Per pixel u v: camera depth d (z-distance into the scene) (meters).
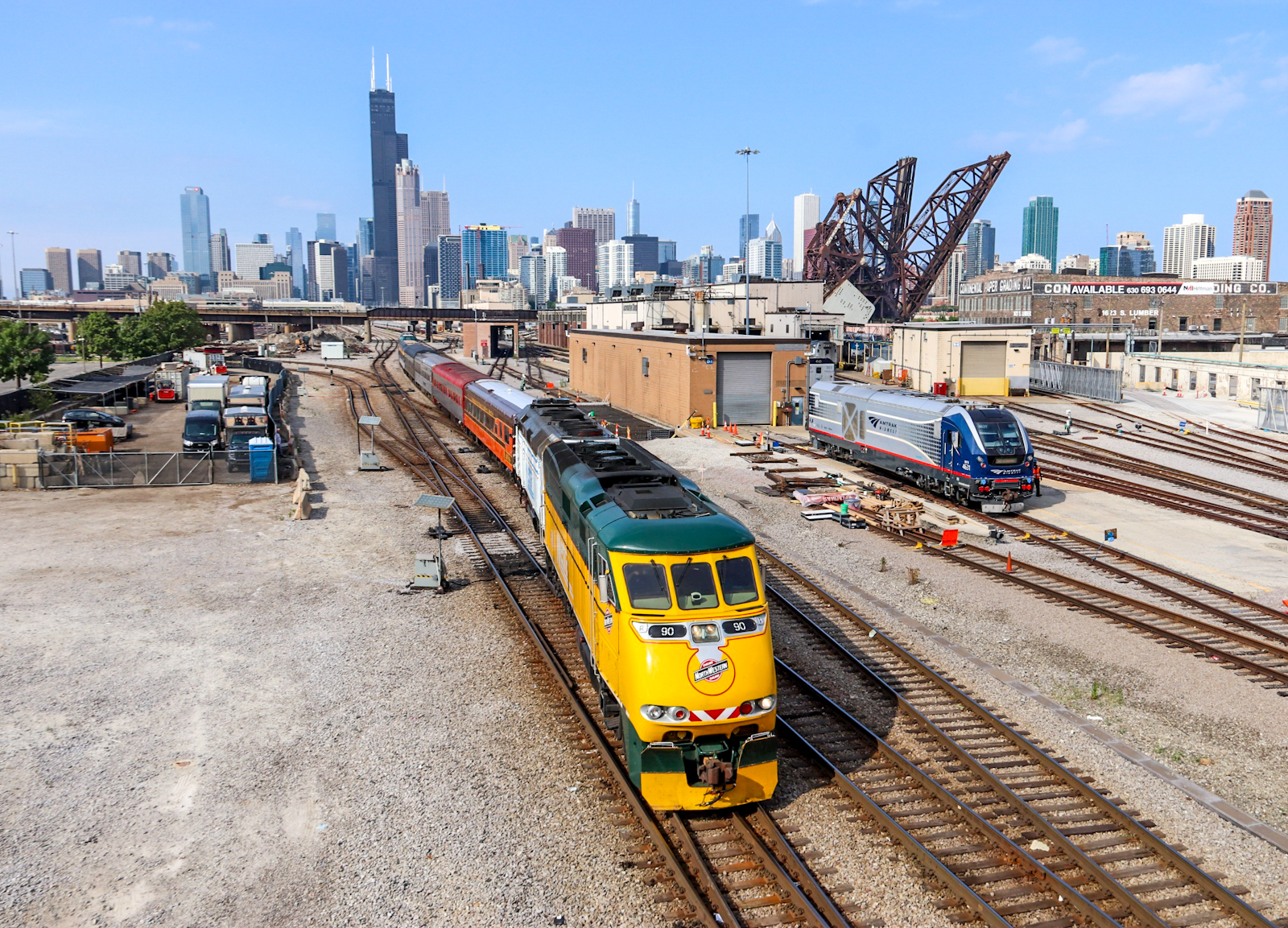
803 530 25.94
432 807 11.36
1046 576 21.30
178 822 11.09
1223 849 10.40
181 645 17.14
